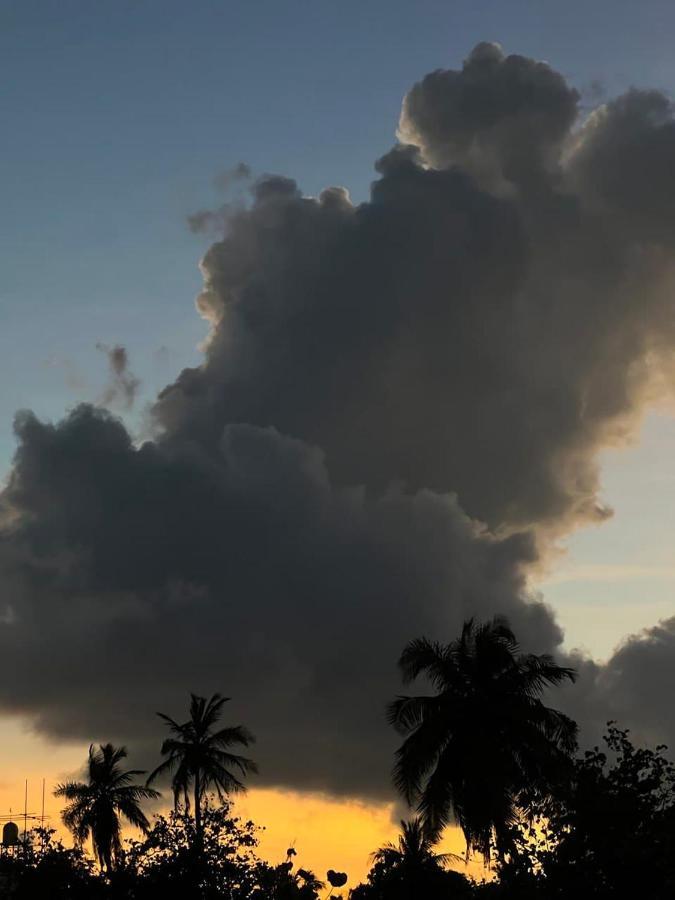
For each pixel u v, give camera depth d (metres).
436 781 59.50
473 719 59.47
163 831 49.34
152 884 47.47
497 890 35.31
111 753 98.94
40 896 48.16
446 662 60.66
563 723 59.03
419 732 59.59
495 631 61.19
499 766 57.78
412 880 81.56
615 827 34.09
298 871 49.44
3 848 50.16
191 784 90.88
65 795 96.94
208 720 92.31
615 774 35.22
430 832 60.16
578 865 33.72
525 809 35.69
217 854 48.78
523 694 60.31
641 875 33.03
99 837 96.38
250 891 48.47
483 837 57.09
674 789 35.03
